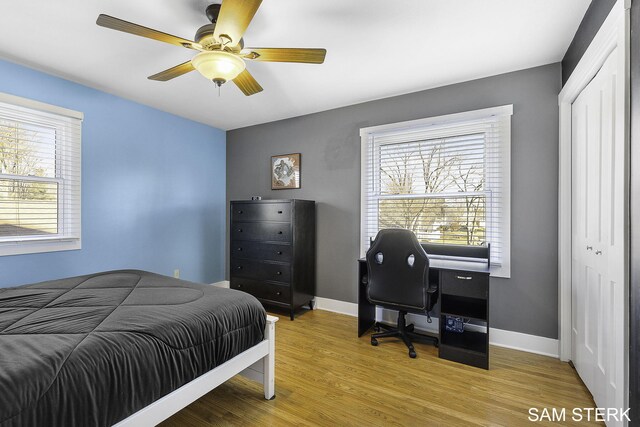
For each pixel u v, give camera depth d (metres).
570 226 2.23
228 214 4.36
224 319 1.58
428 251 2.79
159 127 3.51
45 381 0.96
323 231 3.55
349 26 1.93
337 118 3.45
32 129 2.57
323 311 3.50
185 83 2.81
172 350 1.32
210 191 4.15
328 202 3.52
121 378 1.13
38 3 1.72
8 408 0.86
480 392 1.90
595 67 1.67
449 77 2.65
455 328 2.66
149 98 3.18
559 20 1.86
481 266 2.43
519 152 2.50
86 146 2.88
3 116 2.41
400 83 2.78
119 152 3.13
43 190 2.64
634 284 1.25
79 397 1.01
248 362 1.68
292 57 1.75
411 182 3.02
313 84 2.82
